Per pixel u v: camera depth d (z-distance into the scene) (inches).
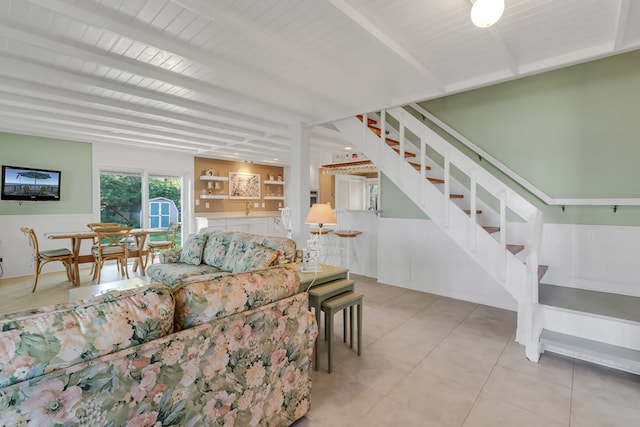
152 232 200.4
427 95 130.6
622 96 114.4
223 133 202.8
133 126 186.4
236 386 56.4
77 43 91.7
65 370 37.9
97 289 122.6
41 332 37.9
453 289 159.3
